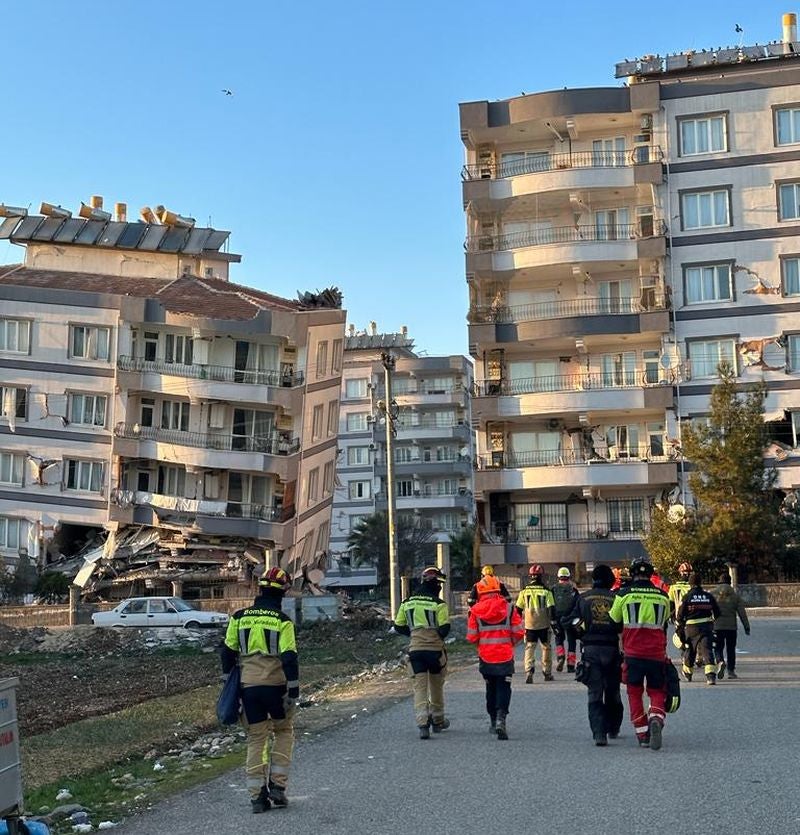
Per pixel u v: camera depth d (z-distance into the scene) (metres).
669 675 11.48
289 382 51.50
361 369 88.25
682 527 42.38
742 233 48.19
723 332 47.88
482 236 50.81
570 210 50.81
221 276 61.00
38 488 52.34
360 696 17.67
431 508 83.00
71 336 52.69
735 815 8.05
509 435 50.69
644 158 49.25
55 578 49.28
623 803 8.60
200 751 13.66
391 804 8.99
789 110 48.56
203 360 51.41
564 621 12.32
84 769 12.34
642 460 47.94
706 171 48.81
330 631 34.72
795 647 23.95
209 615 39.62
